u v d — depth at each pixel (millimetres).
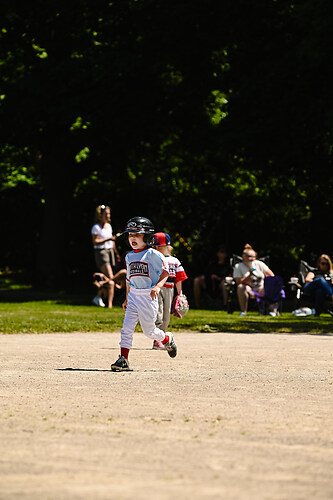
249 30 44094
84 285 52812
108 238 34750
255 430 8984
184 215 60969
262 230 58812
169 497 6270
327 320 30078
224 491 6469
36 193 67688
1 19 47469
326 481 6855
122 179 56781
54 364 15453
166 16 44969
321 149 41312
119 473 7008
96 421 9414
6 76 48469
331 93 39969
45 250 53625
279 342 21344
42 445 8102
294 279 33469
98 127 47875
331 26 36594
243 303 33188
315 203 52438
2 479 6789
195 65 46188
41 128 48844
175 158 55438
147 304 14898
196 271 61375
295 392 12000
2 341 20891
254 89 41438
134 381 13008
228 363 16016
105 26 47375
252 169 45625
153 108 47688
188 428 9047
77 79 45094
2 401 10844
